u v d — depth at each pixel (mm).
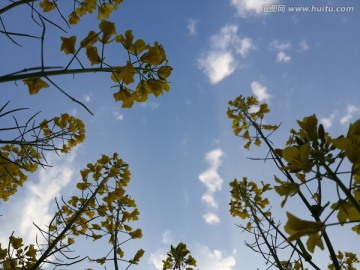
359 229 3531
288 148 1467
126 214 5613
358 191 2137
